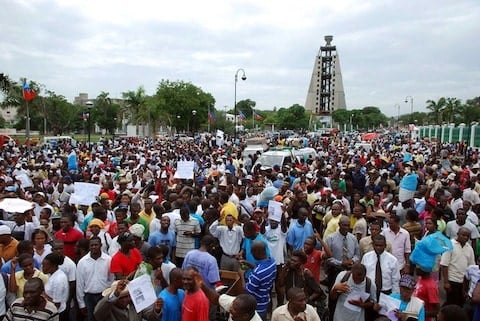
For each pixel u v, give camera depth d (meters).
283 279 6.48
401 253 7.61
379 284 6.22
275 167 16.56
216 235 7.93
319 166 18.75
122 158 24.39
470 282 6.41
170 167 20.00
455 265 7.04
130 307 5.41
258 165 17.66
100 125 102.06
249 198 11.85
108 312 5.29
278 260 8.05
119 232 7.44
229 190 11.52
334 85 185.00
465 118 97.50
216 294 5.32
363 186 14.74
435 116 105.56
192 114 76.62
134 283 4.94
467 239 7.08
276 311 4.95
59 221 8.24
